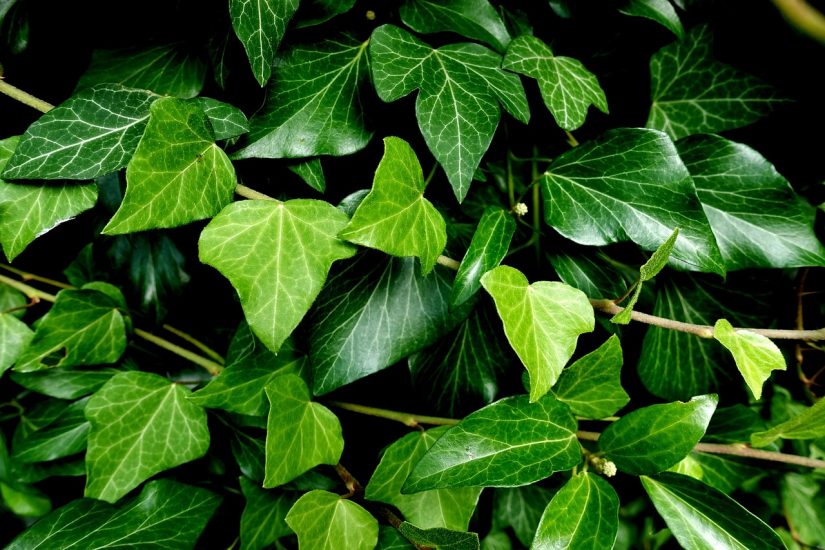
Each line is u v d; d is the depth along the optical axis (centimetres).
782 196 37
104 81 37
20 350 38
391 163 32
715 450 35
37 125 33
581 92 36
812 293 39
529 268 38
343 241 33
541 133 40
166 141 31
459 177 33
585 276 36
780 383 41
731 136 41
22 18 37
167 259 39
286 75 35
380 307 35
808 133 40
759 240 37
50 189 33
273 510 37
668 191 34
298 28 35
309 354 35
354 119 35
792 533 41
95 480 36
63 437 39
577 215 35
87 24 38
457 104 33
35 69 38
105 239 39
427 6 36
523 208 36
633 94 41
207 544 40
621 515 45
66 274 41
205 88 37
